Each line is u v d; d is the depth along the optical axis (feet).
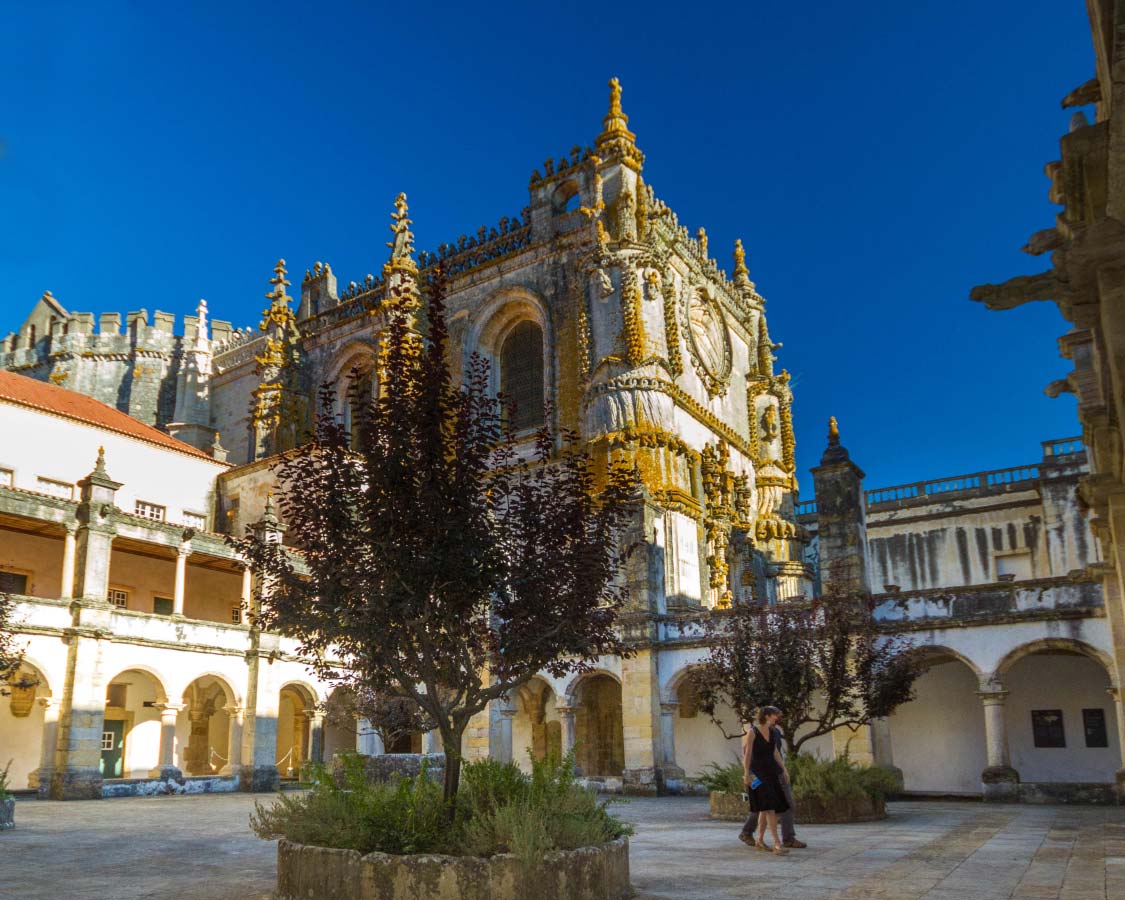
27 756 120.26
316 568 40.75
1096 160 27.02
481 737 114.11
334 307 198.49
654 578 111.86
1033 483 157.48
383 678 40.52
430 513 38.88
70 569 111.04
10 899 37.14
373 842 35.83
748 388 195.93
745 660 74.18
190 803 98.37
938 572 161.68
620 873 36.29
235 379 209.97
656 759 104.12
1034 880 38.58
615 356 149.48
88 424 142.10
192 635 120.78
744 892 36.83
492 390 171.22
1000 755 87.97
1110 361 29.17
